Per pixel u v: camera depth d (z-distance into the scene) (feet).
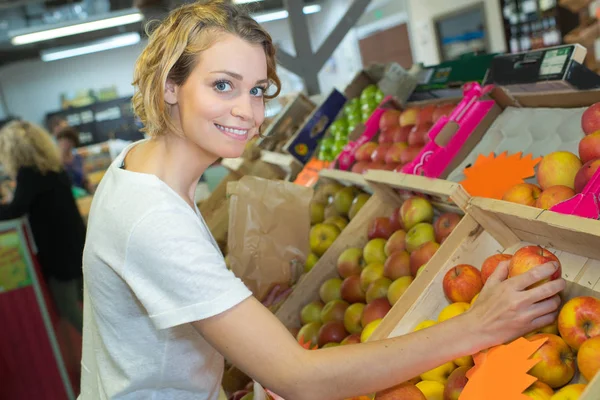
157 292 2.89
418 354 2.99
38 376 10.52
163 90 3.01
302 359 2.86
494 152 5.68
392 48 27.35
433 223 5.93
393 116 7.95
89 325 3.68
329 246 7.14
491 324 3.10
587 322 3.31
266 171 11.24
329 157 9.41
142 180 3.05
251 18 3.12
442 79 7.29
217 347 2.94
